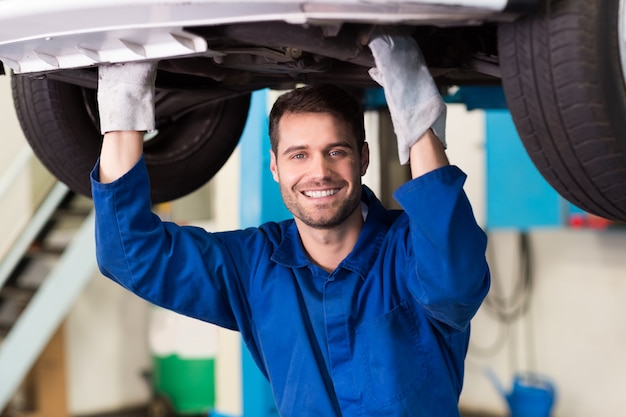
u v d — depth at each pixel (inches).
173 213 182.5
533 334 170.1
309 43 42.6
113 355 189.9
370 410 52.0
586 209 47.9
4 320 169.2
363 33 43.5
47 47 46.9
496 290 175.6
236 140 76.1
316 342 54.0
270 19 39.8
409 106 44.6
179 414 181.8
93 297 187.9
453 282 46.1
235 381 134.6
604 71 40.2
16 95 67.3
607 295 157.8
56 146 67.4
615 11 40.9
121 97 48.7
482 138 171.2
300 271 55.4
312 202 51.7
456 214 45.1
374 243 54.8
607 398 157.8
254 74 57.7
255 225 110.2
